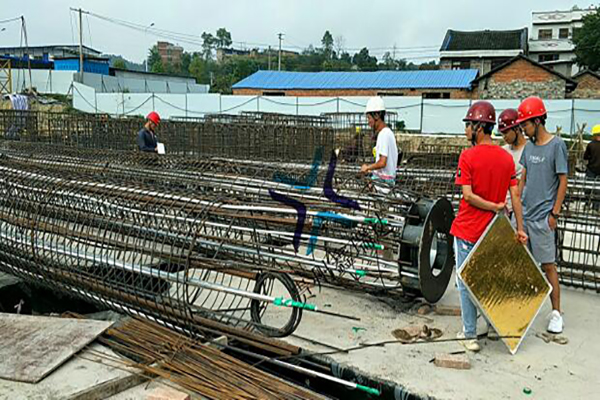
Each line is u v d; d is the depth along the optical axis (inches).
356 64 3722.9
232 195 232.2
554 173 188.9
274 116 678.5
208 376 150.6
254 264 193.8
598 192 259.4
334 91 1396.4
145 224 198.4
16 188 236.1
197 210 203.3
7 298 251.0
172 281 181.5
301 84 1435.8
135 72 2016.5
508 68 1267.2
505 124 226.8
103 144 609.3
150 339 170.1
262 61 3767.2
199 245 213.3
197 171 303.1
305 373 158.1
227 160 346.0
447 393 148.8
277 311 207.3
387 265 210.1
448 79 1344.7
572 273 241.9
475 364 165.9
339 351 169.0
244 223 232.5
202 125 561.9
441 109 1079.0
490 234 170.1
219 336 174.6
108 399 143.6
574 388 152.7
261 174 300.0
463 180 172.4
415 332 185.6
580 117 993.5
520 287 176.9
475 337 175.2
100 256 200.5
